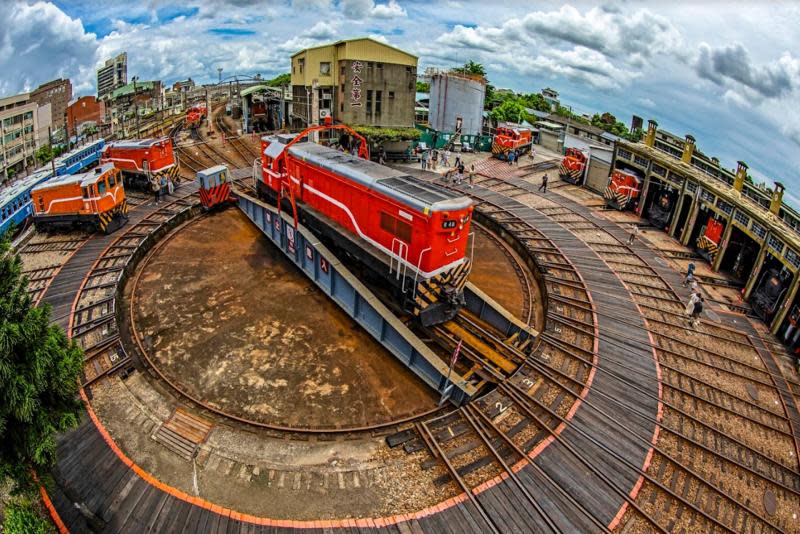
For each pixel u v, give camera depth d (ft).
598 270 63.52
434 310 44.93
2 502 27.25
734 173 69.26
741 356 48.21
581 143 145.59
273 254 67.00
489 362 44.45
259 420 37.40
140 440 34.12
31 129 163.32
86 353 42.11
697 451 35.70
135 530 26.96
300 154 58.90
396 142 120.78
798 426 39.24
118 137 136.67
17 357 23.08
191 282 58.08
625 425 37.37
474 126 152.25
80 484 29.60
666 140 86.02
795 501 32.48
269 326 49.98
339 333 49.44
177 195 84.43
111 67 364.58
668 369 44.65
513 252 71.77
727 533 29.43
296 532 27.35
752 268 60.03
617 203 89.25
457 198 43.86
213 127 155.43
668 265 67.36
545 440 35.35
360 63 114.32
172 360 44.01
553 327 50.11
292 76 138.41
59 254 60.70
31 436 23.22
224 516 28.02
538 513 29.37
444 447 34.58
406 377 43.65
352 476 31.96
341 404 39.78
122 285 55.67
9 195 72.23
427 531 27.84
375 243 49.03
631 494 31.37
